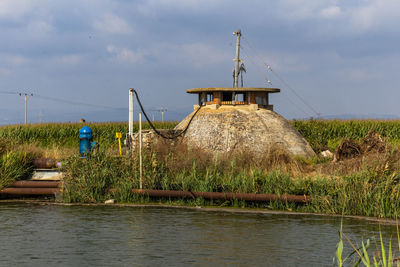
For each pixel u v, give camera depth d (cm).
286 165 1545
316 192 1310
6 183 1494
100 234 968
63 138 3275
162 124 3662
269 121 1775
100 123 3591
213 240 926
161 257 798
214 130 1722
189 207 1323
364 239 947
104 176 1452
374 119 3253
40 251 832
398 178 1289
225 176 1447
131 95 1602
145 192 1399
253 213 1241
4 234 965
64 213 1216
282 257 806
